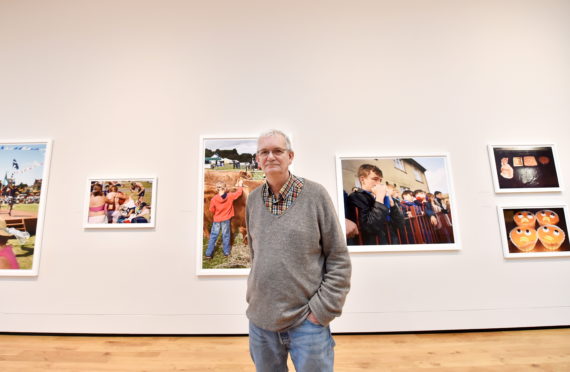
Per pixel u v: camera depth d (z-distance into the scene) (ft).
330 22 10.22
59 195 9.25
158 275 8.83
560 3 10.20
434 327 8.57
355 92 9.91
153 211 9.14
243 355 7.36
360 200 9.19
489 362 6.89
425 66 10.03
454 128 9.68
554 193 9.28
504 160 9.44
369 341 8.05
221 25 10.23
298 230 3.60
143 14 10.28
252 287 3.80
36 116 9.75
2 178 9.30
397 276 8.82
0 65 10.00
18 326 8.58
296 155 9.57
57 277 8.80
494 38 10.14
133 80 9.99
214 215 9.11
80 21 10.19
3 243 8.95
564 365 6.70
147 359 7.16
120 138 9.63
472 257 8.91
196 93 9.93
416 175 9.36
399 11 10.25
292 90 9.93
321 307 3.54
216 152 9.48
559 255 8.84
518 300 8.69
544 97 9.85
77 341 8.15
